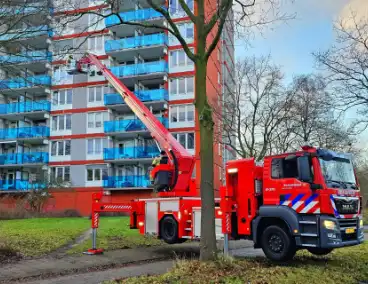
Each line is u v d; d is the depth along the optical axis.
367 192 40.06
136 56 37.59
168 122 35.50
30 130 39.75
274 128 30.95
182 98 35.62
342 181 10.53
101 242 15.00
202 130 9.56
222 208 11.38
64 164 38.91
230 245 15.20
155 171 14.47
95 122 38.53
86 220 25.67
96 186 37.47
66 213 33.94
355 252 12.81
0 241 13.93
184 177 14.48
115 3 10.98
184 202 13.19
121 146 38.81
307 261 10.90
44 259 11.73
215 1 11.30
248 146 29.27
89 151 38.38
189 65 35.97
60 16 11.45
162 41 35.84
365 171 38.66
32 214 31.39
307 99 31.66
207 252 9.18
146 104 35.69
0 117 41.25
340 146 27.69
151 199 14.21
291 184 10.39
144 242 15.43
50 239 15.13
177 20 34.97
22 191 36.91
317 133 29.12
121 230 18.47
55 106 39.84
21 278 9.47
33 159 39.44
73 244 14.71
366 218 35.69
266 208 10.64
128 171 38.12
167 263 11.37
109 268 10.79
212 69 35.12
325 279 8.83
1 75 14.72
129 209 14.19
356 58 14.46
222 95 33.34
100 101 38.59
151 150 36.41
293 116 29.75
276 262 10.45
